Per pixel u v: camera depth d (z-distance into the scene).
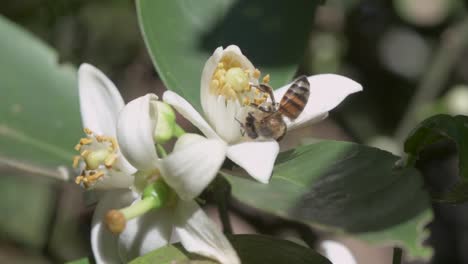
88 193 0.23
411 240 0.19
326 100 0.23
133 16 0.37
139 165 0.22
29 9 0.36
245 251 0.21
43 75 0.29
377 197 0.20
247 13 0.26
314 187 0.21
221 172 0.23
